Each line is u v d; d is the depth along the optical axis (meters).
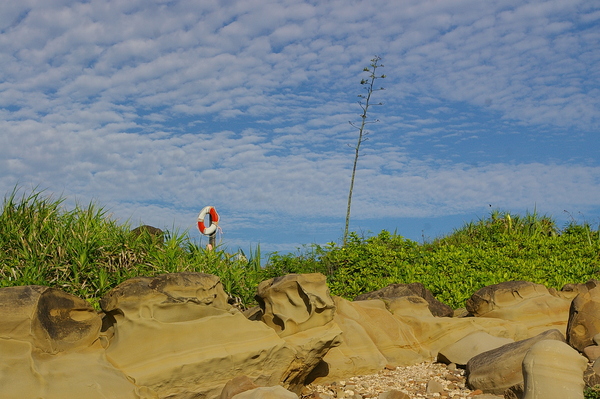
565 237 16.14
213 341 5.16
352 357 6.86
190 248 9.76
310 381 6.55
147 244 9.27
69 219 9.05
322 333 5.97
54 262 8.07
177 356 4.91
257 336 5.41
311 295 6.02
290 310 6.05
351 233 13.80
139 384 4.61
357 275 12.76
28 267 7.71
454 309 10.91
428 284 12.09
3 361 4.24
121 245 8.81
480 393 5.88
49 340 4.53
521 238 16.31
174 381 4.78
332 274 13.24
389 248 14.14
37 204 9.33
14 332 4.35
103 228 9.36
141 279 5.06
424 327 8.05
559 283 11.72
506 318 8.37
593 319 6.86
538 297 8.55
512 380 5.75
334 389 6.29
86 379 4.43
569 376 4.39
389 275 12.92
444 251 14.80
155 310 5.03
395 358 7.39
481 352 6.90
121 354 4.84
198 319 5.22
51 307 4.66
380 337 7.56
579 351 6.86
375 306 8.34
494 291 8.60
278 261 12.12
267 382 5.38
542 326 8.23
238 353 5.13
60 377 4.37
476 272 12.62
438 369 7.10
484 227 17.64
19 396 4.10
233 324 5.36
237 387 4.84
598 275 12.23
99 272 8.16
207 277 5.41
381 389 6.20
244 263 10.27
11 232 8.41
